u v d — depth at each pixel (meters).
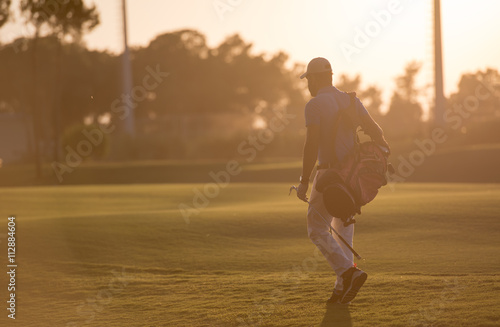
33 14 75.81
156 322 11.46
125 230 23.45
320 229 11.88
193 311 12.06
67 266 17.34
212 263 18.08
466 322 10.11
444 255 17.59
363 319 10.76
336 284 12.03
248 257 18.81
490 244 19.22
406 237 20.89
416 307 11.21
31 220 25.95
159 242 21.47
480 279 13.26
